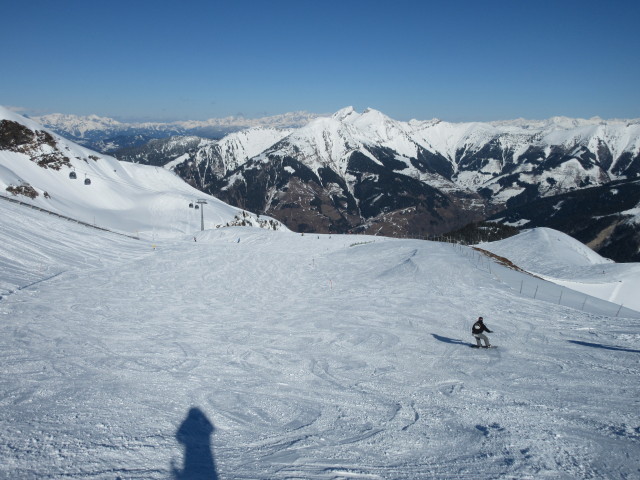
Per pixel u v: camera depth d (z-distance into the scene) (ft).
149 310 81.46
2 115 317.83
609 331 64.44
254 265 141.18
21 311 72.90
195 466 27.27
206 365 50.57
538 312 77.36
